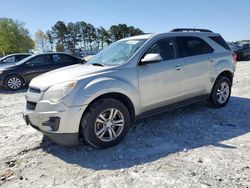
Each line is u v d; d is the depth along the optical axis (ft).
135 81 14.52
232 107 20.53
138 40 16.20
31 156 13.32
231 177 10.57
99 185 10.46
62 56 38.32
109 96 13.96
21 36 244.83
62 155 13.24
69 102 12.42
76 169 11.82
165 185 10.19
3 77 34.86
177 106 17.11
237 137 14.61
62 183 10.78
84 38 324.60
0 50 234.17
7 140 15.55
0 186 10.74
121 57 15.39
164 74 15.75
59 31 318.86
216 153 12.69
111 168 11.73
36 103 13.06
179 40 17.24
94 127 12.99
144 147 13.71
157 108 15.90
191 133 15.43
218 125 16.62
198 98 18.39
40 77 14.62
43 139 15.38
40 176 11.39
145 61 14.55
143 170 11.41
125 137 15.01
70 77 13.19
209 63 18.54
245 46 74.79
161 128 16.30
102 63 15.62
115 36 305.32
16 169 12.07
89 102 12.80
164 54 16.21
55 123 12.55
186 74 16.98
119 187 10.24
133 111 14.78
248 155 12.38
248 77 36.47
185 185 10.14
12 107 24.43
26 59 36.68
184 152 12.94
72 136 12.75
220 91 20.06
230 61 20.29
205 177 10.64
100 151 13.44
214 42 19.65
